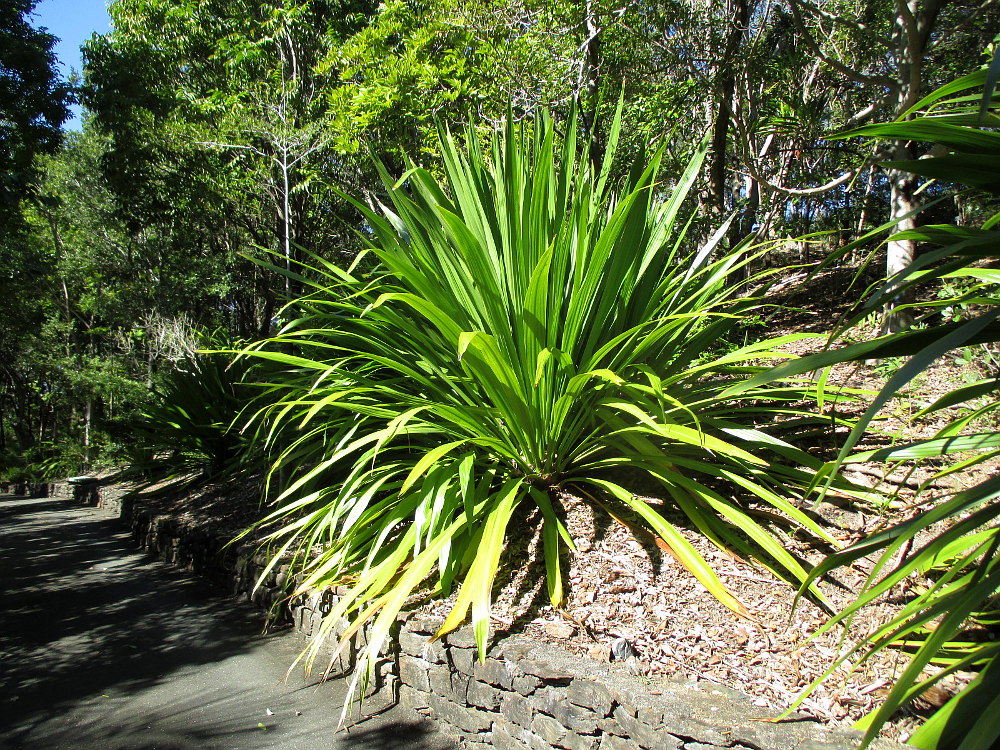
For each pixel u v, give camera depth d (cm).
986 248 128
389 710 274
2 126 950
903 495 290
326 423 338
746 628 236
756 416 391
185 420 731
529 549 297
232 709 283
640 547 287
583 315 299
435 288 293
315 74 820
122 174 1181
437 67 680
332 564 300
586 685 212
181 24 1130
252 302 1816
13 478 1814
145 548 657
